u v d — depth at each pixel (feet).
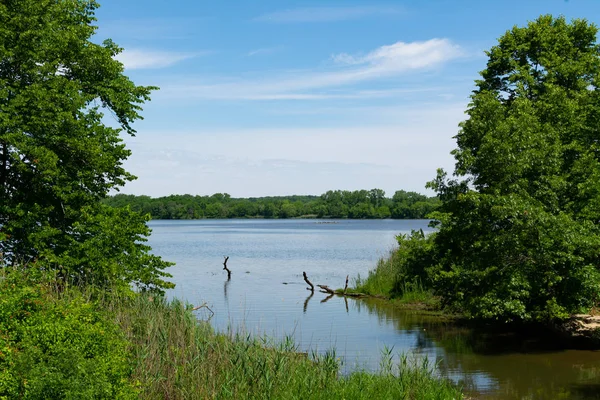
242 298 104.83
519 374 55.01
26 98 63.16
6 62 65.98
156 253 228.84
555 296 67.82
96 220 67.51
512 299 65.98
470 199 70.79
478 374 55.06
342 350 63.98
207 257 207.72
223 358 46.88
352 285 126.62
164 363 43.29
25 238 65.10
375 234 409.28
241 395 41.73
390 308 95.71
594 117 72.33
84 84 74.18
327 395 42.98
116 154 72.95
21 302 32.22
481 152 70.18
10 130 62.59
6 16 65.67
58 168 66.28
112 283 61.57
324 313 89.97
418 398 45.09
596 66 92.94
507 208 64.18
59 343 29.17
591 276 63.21
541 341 70.23
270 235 399.65
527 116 70.59
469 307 69.41
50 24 68.80
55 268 61.05
